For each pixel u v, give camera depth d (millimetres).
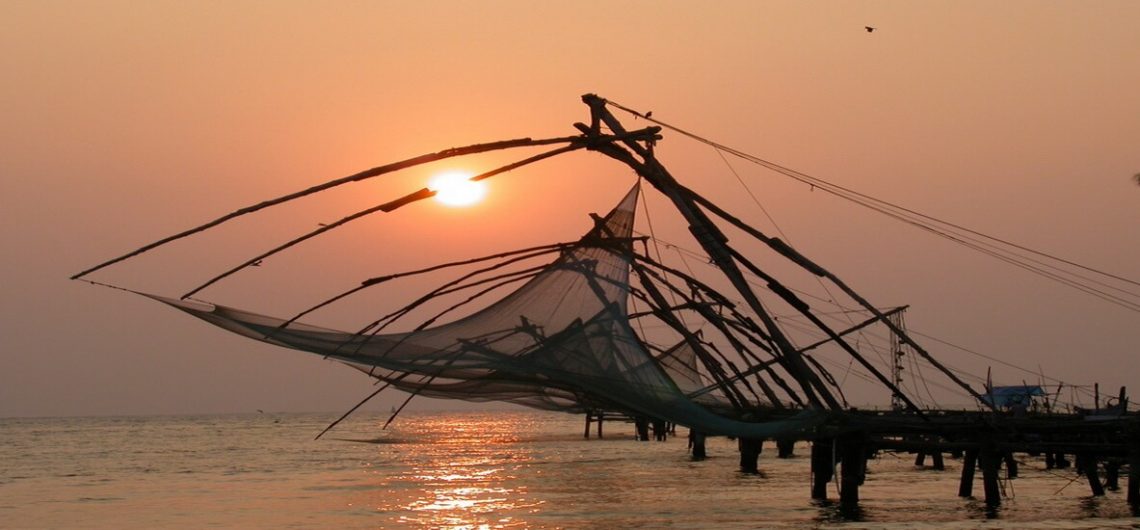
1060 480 34406
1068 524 22109
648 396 19000
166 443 73125
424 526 23516
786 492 29641
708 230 19062
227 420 188750
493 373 21109
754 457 38250
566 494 29984
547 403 29500
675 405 18766
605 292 19047
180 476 39531
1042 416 30359
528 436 84312
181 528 23859
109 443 73812
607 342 18859
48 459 52469
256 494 31500
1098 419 26203
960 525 22078
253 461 49031
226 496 31000
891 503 26375
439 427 123438
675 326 22547
